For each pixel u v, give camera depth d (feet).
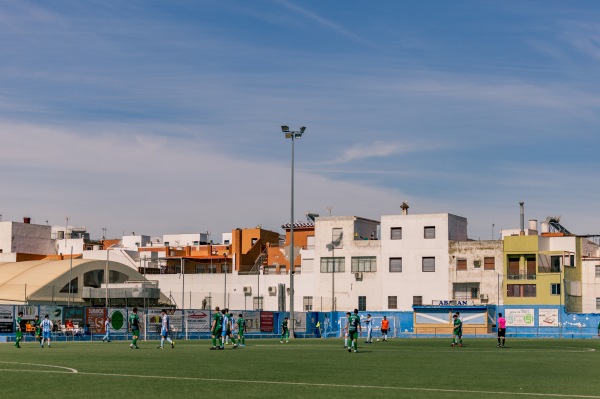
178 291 424.05
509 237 374.63
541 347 199.11
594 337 323.98
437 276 382.63
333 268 399.03
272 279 409.69
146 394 73.31
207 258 479.82
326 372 100.83
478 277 375.86
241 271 447.42
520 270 372.38
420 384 84.74
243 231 511.40
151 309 272.51
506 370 107.76
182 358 131.44
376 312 351.87
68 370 101.30
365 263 395.14
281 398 70.38
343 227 400.88
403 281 387.55
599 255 422.82
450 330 338.54
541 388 81.00
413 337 331.98
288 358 133.69
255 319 293.64
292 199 272.92
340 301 397.39
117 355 141.18
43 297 346.13
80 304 364.17
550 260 374.22
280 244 502.38
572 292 377.09
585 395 74.23
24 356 136.77
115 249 513.86
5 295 340.39
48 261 376.89
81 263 368.27
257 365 113.80
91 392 74.69
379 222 426.92
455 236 391.65
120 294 360.48
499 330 200.95
